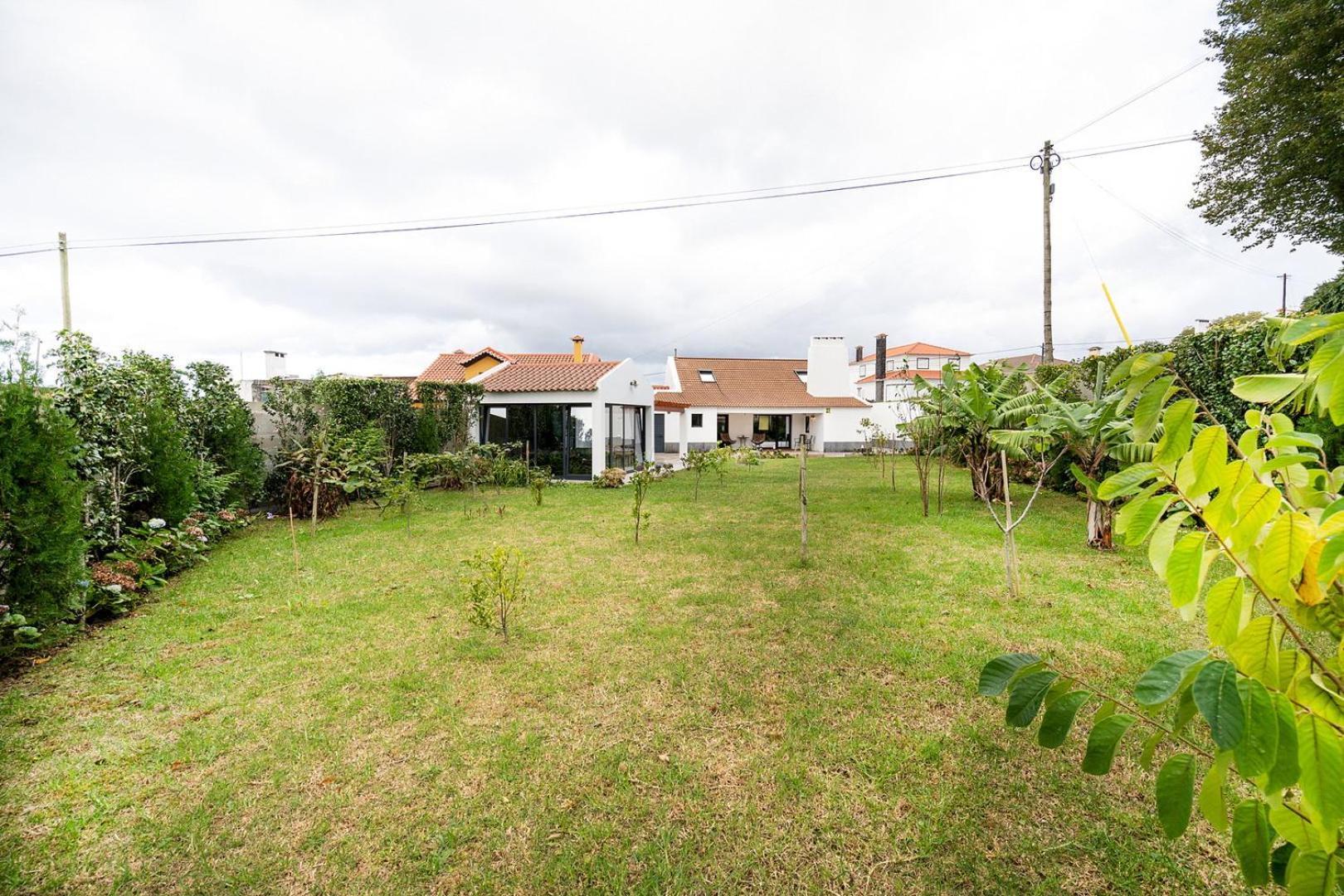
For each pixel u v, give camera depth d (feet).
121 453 21.84
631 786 10.04
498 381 61.67
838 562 24.08
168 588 21.12
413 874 8.30
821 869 8.24
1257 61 41.78
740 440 114.62
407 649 15.69
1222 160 48.32
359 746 11.28
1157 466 4.04
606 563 24.48
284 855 8.64
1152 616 17.56
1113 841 8.52
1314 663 3.72
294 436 39.63
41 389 18.85
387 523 34.37
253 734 11.68
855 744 11.09
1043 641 15.72
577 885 8.07
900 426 37.50
